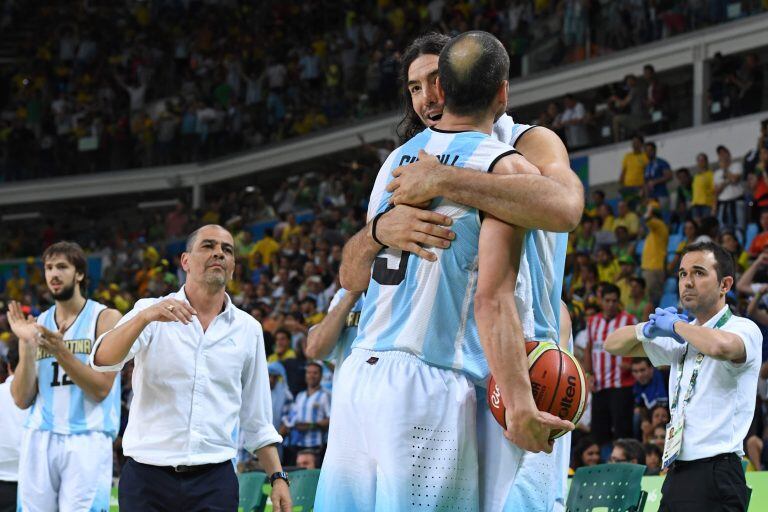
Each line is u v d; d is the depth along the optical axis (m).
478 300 2.73
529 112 19.52
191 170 23.72
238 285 18.25
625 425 9.68
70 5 28.42
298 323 12.53
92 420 5.54
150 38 26.16
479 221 2.83
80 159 24.59
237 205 22.08
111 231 25.36
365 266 3.06
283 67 22.98
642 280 11.45
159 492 4.52
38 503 5.49
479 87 2.93
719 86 15.95
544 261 3.04
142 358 4.56
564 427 2.68
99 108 25.23
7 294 22.30
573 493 5.36
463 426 2.87
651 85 16.59
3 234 26.41
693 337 4.64
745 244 12.54
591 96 18.36
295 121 22.42
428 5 21.08
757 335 4.77
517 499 2.94
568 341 3.52
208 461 4.56
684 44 16.89
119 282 20.91
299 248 17.19
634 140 15.08
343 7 23.89
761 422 8.36
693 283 4.85
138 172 24.09
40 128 26.25
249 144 23.03
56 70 26.98
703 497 4.69
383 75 20.62
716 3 16.78
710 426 4.70
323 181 20.39
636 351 5.10
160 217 23.72
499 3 19.98
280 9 24.83
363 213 17.41
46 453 5.50
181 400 4.54
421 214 2.86
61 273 5.66
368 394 2.89
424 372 2.87
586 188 16.97
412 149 3.02
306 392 10.22
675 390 4.88
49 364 5.55
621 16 17.91
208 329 4.64
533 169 2.85
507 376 2.69
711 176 13.67
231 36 25.31
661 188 14.45
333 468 2.95
